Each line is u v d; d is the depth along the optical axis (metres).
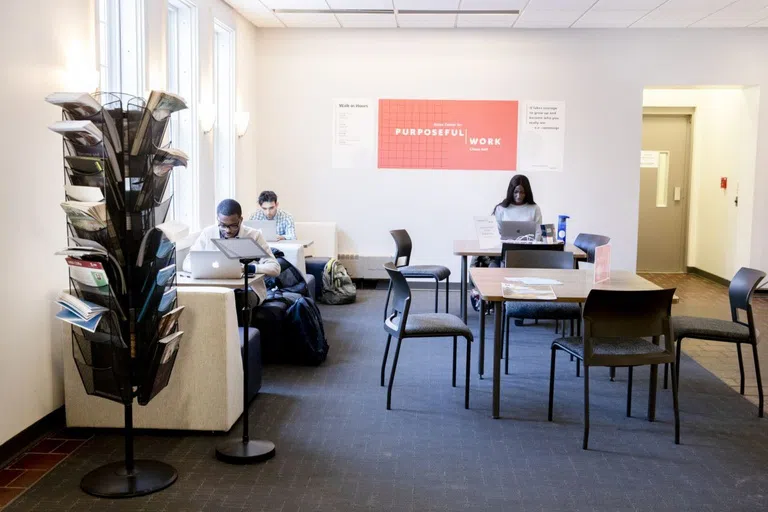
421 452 3.57
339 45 8.35
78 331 3.22
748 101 8.40
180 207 6.25
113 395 3.19
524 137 8.34
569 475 3.33
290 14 7.59
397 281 4.29
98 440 3.65
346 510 2.93
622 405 4.36
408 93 8.36
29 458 3.42
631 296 3.59
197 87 6.22
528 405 4.33
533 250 5.39
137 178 3.01
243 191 7.95
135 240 3.05
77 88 4.00
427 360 5.34
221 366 3.67
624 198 8.36
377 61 8.34
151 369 3.19
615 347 3.79
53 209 3.79
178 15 6.12
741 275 4.40
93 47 4.20
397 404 4.32
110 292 3.01
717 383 4.86
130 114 2.96
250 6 7.24
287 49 8.39
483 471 3.35
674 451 3.64
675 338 4.31
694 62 8.15
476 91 8.32
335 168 8.50
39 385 3.66
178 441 3.64
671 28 8.08
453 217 8.48
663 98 9.97
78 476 3.22
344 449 3.59
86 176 3.00
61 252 3.04
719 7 7.01
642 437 3.83
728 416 4.19
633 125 8.27
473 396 4.50
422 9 7.29
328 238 8.33
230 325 3.72
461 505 3.00
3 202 3.35
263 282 5.06
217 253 4.41
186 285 4.30
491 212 8.44
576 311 4.93
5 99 3.36
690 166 10.17
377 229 8.55
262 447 3.49
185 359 3.66
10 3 3.38
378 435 3.79
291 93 8.44
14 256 3.44
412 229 8.52
